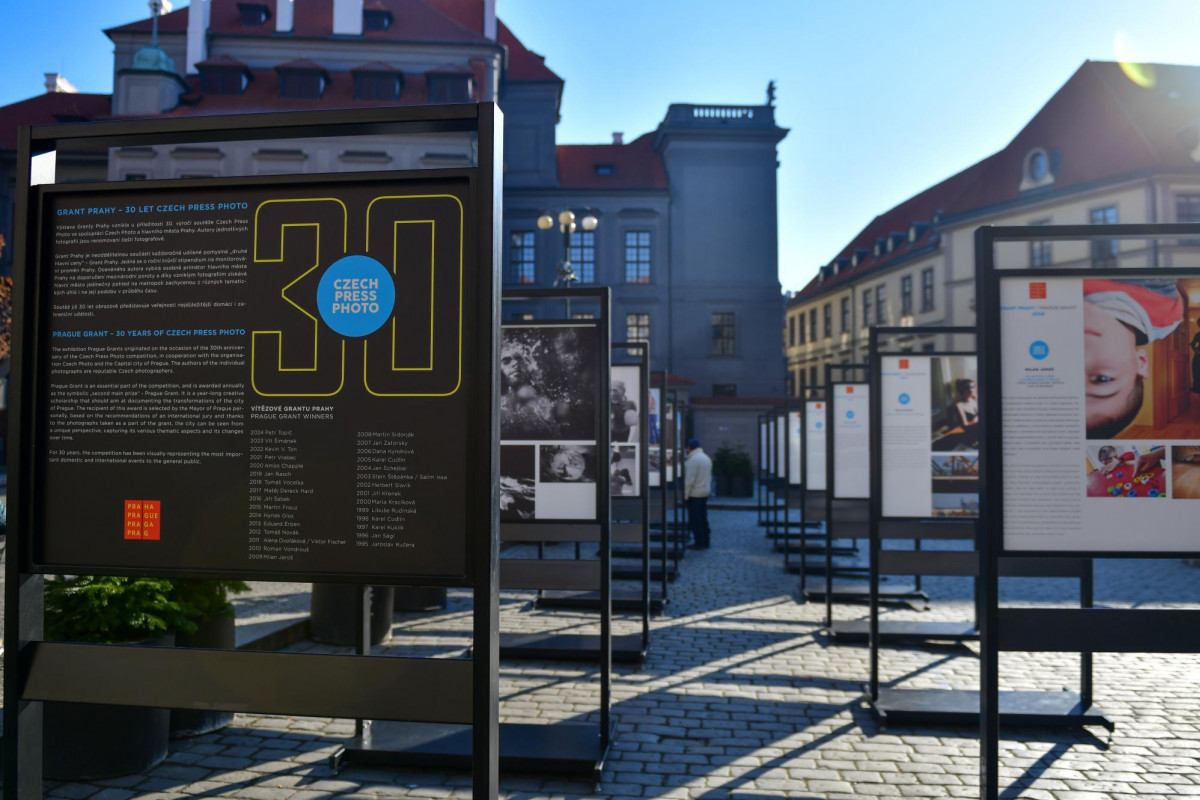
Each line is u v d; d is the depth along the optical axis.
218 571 2.51
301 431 2.49
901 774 4.22
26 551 2.58
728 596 9.50
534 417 4.86
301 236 2.51
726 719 5.11
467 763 4.20
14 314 2.60
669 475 13.77
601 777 4.17
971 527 5.86
